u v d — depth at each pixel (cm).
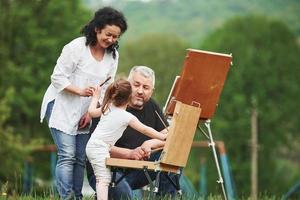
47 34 4966
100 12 1094
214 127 6438
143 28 12775
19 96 4750
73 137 1115
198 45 7788
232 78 6556
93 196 1182
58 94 1116
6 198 1180
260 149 6456
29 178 2909
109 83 1130
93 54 1116
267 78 6569
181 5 13162
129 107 1134
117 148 1056
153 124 1146
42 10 4969
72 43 1110
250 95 6550
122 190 1100
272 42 6781
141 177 1154
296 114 6625
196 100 1098
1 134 3819
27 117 4828
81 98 1116
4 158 3800
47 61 4900
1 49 4719
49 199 1205
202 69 1084
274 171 6488
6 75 4725
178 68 8325
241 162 6359
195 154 6331
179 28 12606
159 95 8100
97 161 1042
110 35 1090
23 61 4844
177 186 1144
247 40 6775
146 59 8481
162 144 1047
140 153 1046
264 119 6475
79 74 1112
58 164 1115
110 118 1046
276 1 10275
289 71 6681
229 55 1084
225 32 6912
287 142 6594
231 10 12594
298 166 6538
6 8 4834
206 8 12838
